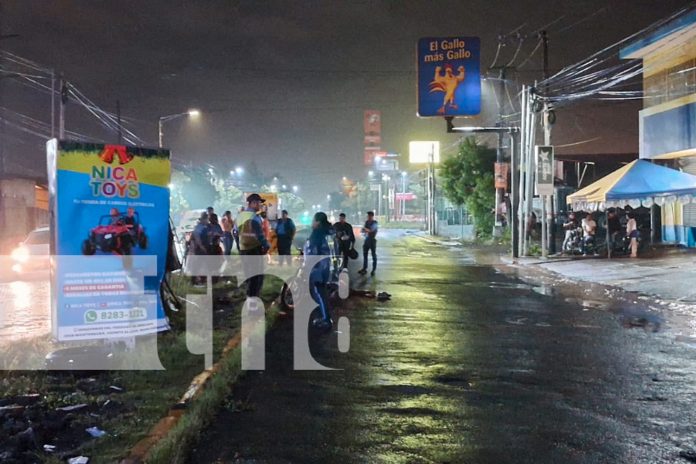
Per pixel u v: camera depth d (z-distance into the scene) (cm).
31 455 521
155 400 670
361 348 976
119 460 517
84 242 815
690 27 2506
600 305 1477
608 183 2348
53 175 808
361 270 2172
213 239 1664
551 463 545
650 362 905
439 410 684
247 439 593
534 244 3231
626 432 620
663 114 2752
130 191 842
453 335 1088
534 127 2842
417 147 7531
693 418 663
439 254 3300
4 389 693
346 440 593
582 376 828
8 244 3095
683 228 2967
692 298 1552
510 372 845
